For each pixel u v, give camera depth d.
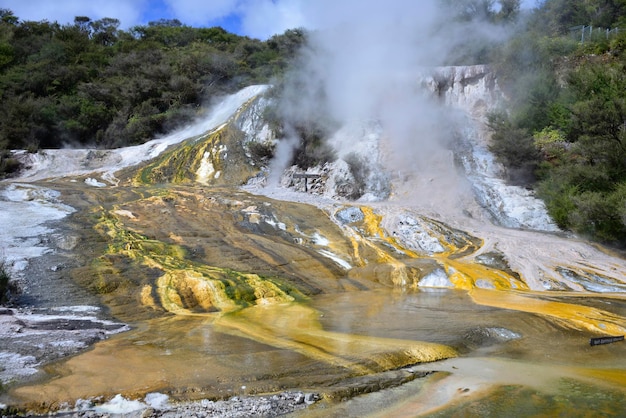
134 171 22.81
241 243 14.09
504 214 18.59
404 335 7.98
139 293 10.57
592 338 8.12
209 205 17.02
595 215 15.71
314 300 11.16
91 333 7.96
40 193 17.00
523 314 9.48
